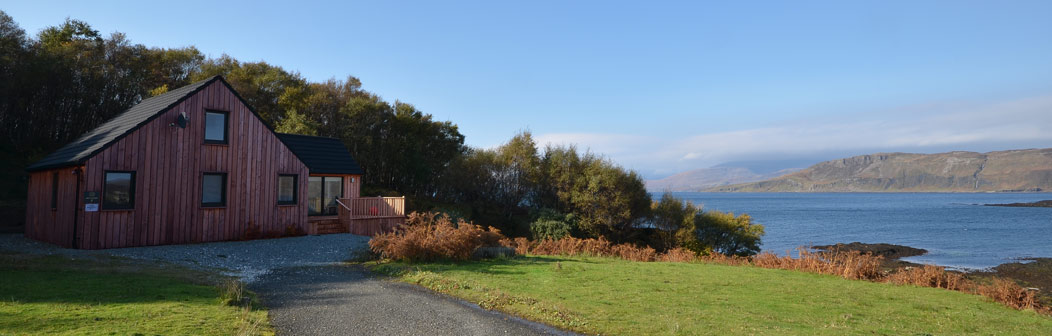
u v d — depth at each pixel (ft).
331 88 143.64
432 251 48.67
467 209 126.82
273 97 136.77
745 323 26.58
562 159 128.57
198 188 59.31
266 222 64.59
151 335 19.71
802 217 305.53
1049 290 77.82
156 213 56.08
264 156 64.85
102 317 22.12
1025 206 487.61
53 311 22.81
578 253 64.64
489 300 30.83
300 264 46.75
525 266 47.09
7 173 90.38
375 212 77.41
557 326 25.17
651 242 124.16
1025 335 28.14
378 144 140.56
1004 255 127.34
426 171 145.69
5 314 21.81
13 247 52.21
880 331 26.53
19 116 99.71
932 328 28.43
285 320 24.93
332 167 77.00
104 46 116.98
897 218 295.28
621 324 25.54
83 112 106.32
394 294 32.83
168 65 129.90
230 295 28.37
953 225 236.43
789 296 36.42
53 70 99.96
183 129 58.29
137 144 54.95
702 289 37.70
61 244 55.31
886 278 49.78
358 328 23.79
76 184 52.70
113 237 53.11
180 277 35.88
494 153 137.59
